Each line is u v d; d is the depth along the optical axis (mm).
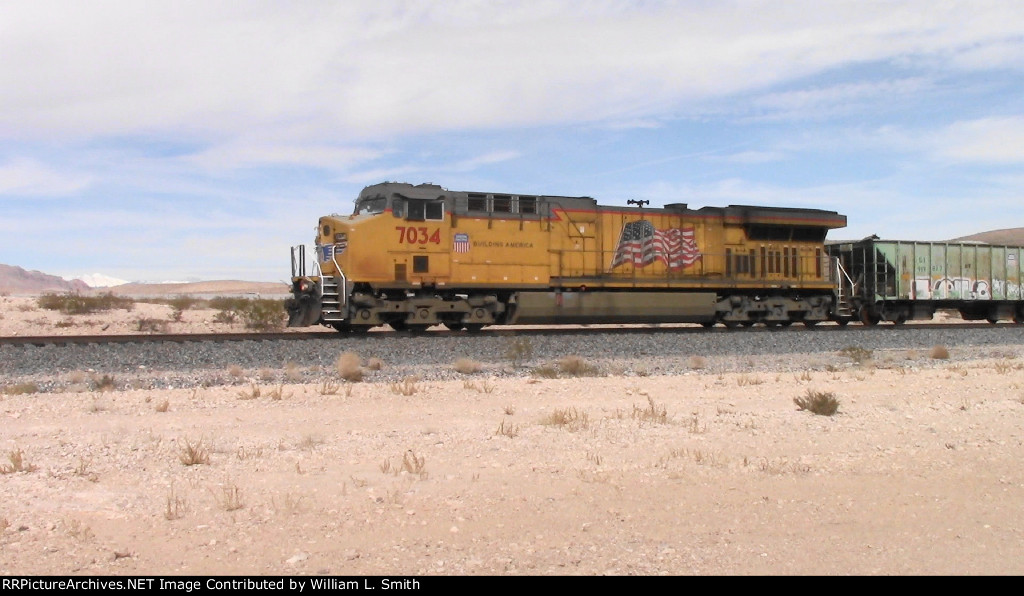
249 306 37438
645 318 26438
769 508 7629
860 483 8578
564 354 20125
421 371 17406
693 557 6297
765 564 6160
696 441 10742
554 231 25266
